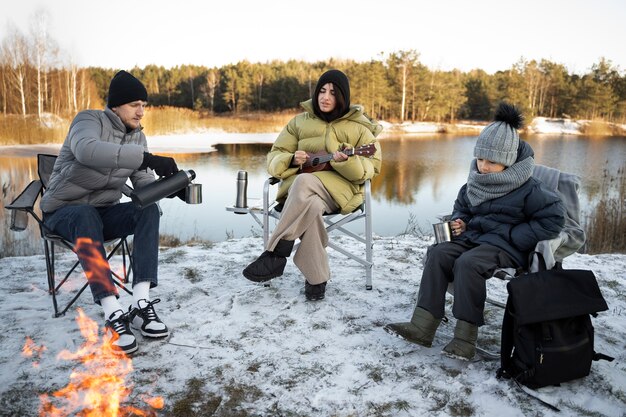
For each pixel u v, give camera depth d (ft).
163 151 74.28
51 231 8.74
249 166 58.90
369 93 160.86
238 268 12.64
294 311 9.87
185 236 25.21
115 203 9.73
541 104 181.16
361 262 10.93
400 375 7.57
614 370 7.70
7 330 8.94
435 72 175.83
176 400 6.89
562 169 63.72
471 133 142.51
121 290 10.98
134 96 9.02
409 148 94.68
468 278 7.55
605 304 7.05
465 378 7.47
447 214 9.38
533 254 7.60
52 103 110.01
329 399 6.95
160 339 8.60
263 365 7.83
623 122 168.55
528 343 6.95
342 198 10.30
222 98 195.52
